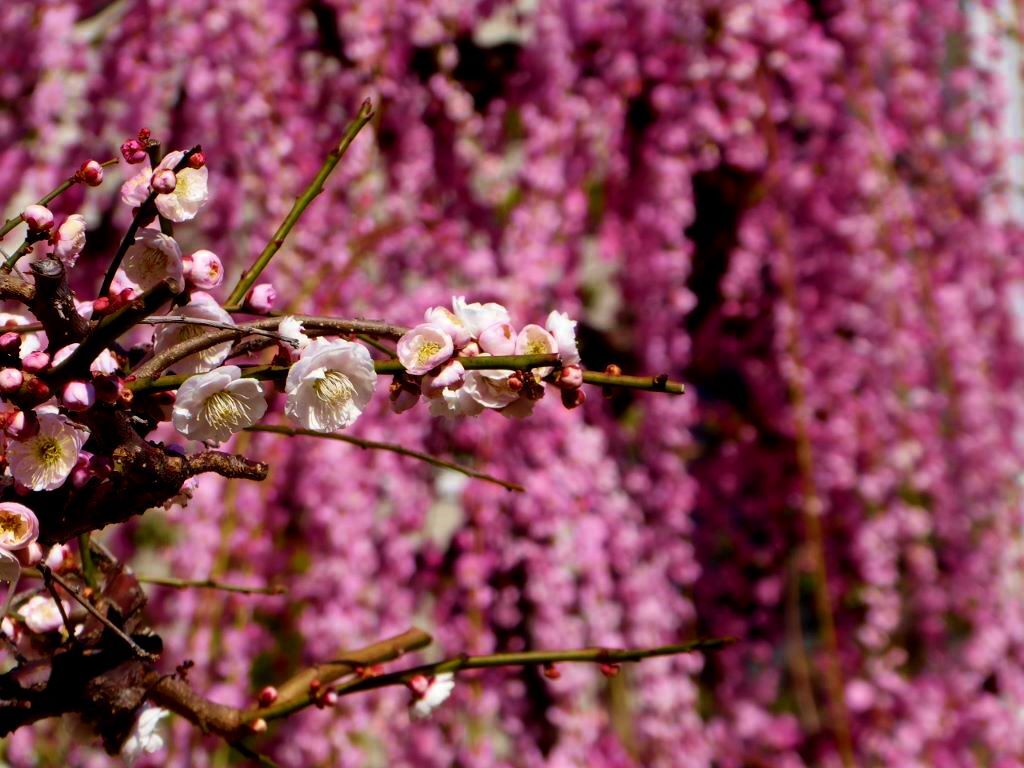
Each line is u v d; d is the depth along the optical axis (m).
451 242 3.73
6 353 1.02
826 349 4.20
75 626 1.34
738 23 3.96
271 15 3.57
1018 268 4.43
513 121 3.96
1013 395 4.43
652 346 4.08
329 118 3.72
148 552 3.65
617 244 4.04
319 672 1.44
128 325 0.96
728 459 4.45
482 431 3.67
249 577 3.47
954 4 4.36
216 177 3.50
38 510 1.05
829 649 4.06
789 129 4.24
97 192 3.48
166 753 3.35
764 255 4.22
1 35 3.50
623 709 3.98
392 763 3.56
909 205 4.20
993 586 4.26
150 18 3.49
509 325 1.12
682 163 4.00
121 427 1.01
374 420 3.60
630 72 3.90
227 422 1.04
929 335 4.20
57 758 3.34
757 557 4.43
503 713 3.79
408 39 3.71
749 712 4.36
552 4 3.80
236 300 1.22
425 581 3.78
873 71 4.30
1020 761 4.23
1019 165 4.51
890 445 4.18
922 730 4.16
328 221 3.59
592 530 3.76
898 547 4.26
